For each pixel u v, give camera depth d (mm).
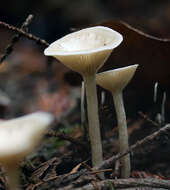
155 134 284
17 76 687
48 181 283
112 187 273
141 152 331
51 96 552
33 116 227
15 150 220
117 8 864
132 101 394
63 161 320
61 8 875
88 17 853
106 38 281
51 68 654
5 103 514
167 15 757
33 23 883
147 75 366
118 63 361
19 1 882
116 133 362
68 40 284
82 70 273
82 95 328
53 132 314
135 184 277
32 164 314
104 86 292
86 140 327
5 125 228
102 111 341
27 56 804
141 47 347
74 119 423
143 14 816
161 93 386
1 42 803
